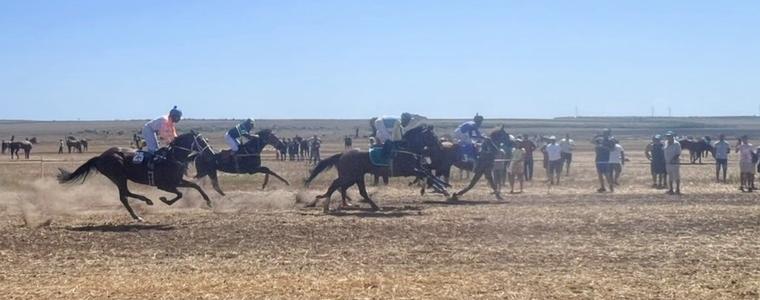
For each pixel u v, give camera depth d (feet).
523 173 110.93
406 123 82.12
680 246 55.01
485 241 57.88
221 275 46.39
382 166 78.54
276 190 104.99
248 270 47.98
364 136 437.99
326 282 43.88
